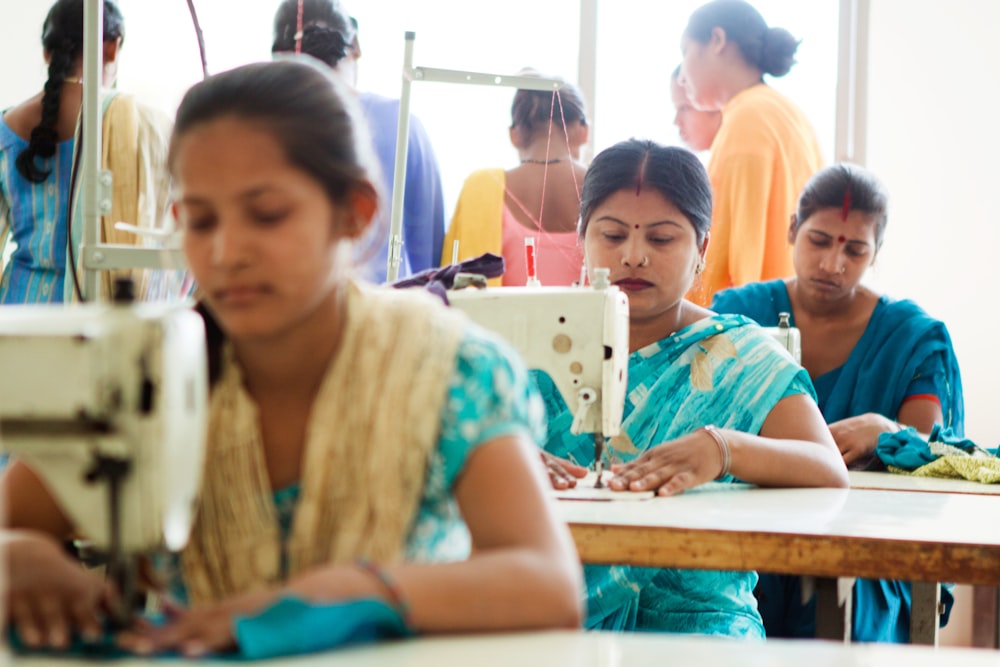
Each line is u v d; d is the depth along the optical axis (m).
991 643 4.50
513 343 2.23
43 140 3.73
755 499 2.23
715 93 4.96
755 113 4.80
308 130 1.23
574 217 4.47
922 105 5.38
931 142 5.36
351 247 1.34
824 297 3.82
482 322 2.24
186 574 1.34
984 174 5.35
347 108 1.29
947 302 5.37
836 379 3.81
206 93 1.25
